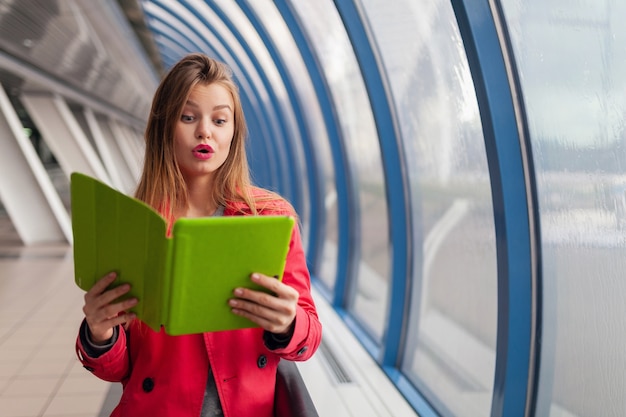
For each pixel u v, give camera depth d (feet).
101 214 3.55
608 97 6.20
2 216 46.42
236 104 4.47
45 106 41.19
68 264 27.12
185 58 4.38
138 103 69.05
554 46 6.95
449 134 10.91
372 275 17.61
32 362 14.24
